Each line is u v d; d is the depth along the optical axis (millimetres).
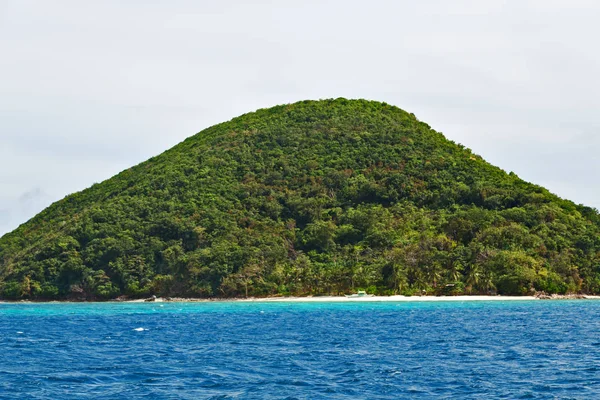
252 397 44312
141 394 45531
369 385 47719
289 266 198625
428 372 52719
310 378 50469
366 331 87625
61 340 79812
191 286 196750
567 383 47625
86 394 45750
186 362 59125
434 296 174250
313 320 109562
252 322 106562
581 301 167250
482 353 63594
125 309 155500
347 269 186250
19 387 48156
